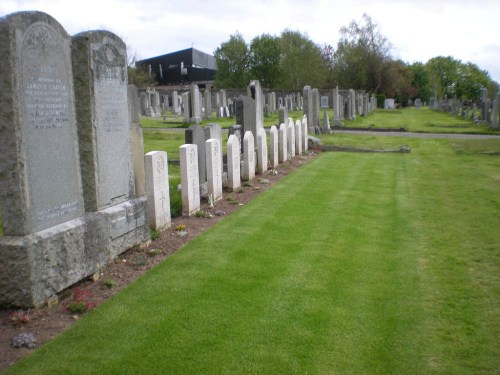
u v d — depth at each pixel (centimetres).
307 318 533
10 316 516
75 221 605
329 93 6303
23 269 523
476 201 1102
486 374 434
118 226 692
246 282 629
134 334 495
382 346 479
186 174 934
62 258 569
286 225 897
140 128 893
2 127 510
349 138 2478
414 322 528
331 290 609
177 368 438
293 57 6625
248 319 529
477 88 9156
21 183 518
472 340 491
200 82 8644
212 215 970
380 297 590
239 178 1244
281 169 1555
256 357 456
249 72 7331
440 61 9738
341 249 766
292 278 645
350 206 1054
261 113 1661
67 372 429
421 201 1111
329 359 455
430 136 2653
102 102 667
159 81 9188
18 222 527
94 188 654
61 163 586
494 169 1568
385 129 3031
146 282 625
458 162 1731
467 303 574
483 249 766
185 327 510
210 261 704
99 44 654
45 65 551
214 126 1173
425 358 459
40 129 546
